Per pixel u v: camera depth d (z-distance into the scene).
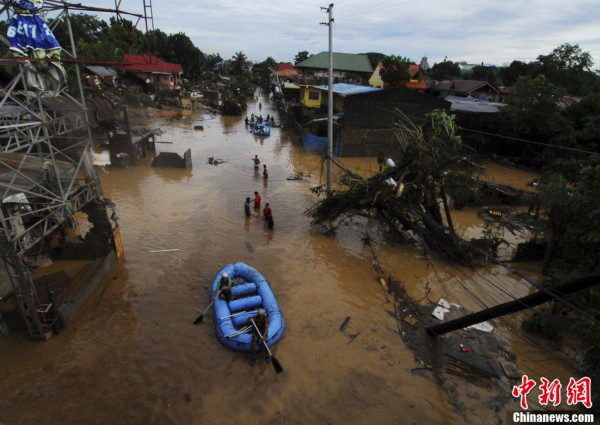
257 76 122.88
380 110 32.22
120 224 17.44
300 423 8.25
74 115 12.66
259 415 8.38
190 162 27.19
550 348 10.86
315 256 15.73
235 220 18.72
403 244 17.28
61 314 10.43
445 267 15.41
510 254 16.36
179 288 12.86
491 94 56.94
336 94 38.91
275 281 13.66
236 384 9.16
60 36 39.03
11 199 10.05
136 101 47.62
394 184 14.69
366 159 33.00
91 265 13.17
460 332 11.43
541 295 8.00
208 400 8.66
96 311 11.48
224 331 10.30
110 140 25.70
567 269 12.03
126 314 11.41
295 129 43.50
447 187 19.00
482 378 9.70
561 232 13.81
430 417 8.55
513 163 32.66
